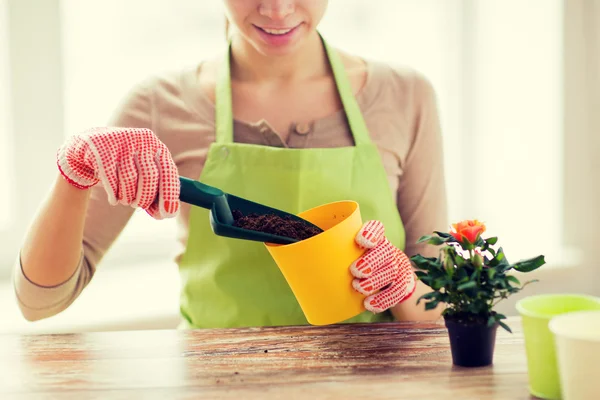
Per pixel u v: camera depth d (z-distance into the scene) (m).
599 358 0.75
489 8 2.46
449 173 2.55
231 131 1.40
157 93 1.45
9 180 2.20
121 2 2.22
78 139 1.03
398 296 1.05
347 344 1.09
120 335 1.14
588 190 2.52
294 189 1.37
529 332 0.88
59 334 1.15
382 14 2.39
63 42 2.19
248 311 1.35
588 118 2.50
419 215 1.48
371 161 1.40
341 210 1.12
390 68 1.50
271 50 1.28
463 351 0.98
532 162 2.54
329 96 1.45
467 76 2.48
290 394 0.89
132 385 0.93
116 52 2.23
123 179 0.99
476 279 0.95
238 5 1.25
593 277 2.48
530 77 2.51
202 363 1.01
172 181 1.00
